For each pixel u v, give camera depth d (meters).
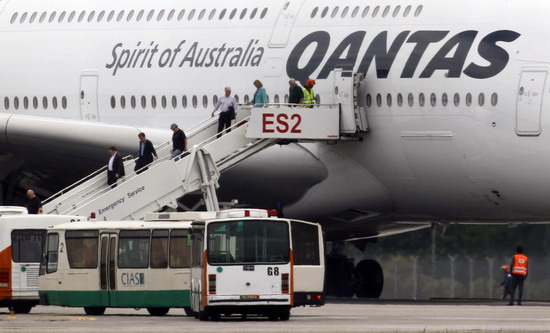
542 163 88.50
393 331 58.06
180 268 74.50
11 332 58.84
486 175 90.75
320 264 76.38
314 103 91.12
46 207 88.81
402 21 92.81
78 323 66.25
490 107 89.31
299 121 89.62
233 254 68.44
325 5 96.06
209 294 68.25
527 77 88.50
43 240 80.00
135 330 59.50
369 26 93.69
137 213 86.25
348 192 95.56
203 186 87.94
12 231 79.38
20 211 82.12
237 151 89.69
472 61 89.94
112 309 82.69
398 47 92.25
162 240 74.94
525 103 88.31
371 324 64.25
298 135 89.62
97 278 75.69
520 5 90.38
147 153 90.12
